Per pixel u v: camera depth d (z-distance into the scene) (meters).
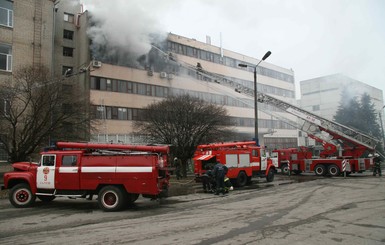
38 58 23.42
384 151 39.06
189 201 12.33
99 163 10.74
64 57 34.06
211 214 9.32
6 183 11.43
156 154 10.62
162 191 11.04
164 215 9.38
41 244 6.36
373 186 15.94
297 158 26.39
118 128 32.88
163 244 6.13
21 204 11.26
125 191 10.65
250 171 18.42
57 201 12.69
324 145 24.91
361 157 24.11
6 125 15.40
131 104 34.47
